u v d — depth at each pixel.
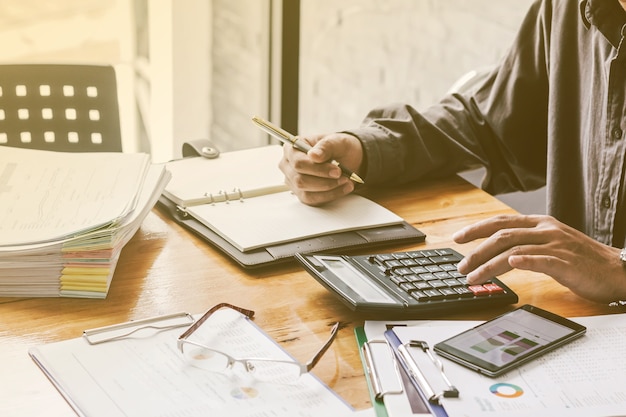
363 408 0.71
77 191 1.03
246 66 2.50
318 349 0.81
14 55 2.34
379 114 1.38
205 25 2.42
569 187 1.41
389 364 0.76
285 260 0.99
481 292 0.90
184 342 0.79
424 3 2.57
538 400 0.71
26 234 0.91
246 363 0.75
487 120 1.43
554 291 0.95
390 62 2.73
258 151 1.34
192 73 2.47
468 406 0.69
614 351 0.80
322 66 2.77
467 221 1.15
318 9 2.69
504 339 0.80
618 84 1.24
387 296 0.88
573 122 1.39
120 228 0.93
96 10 2.36
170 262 1.00
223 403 0.70
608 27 1.22
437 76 2.59
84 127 1.44
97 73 1.43
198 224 1.09
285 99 2.51
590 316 0.88
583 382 0.74
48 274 0.90
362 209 1.14
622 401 0.71
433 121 1.39
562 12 1.38
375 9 2.70
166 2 2.38
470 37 2.46
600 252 0.95
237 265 0.99
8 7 2.29
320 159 1.12
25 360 0.77
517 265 0.90
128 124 2.48
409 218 1.15
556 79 1.39
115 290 0.92
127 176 1.08
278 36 2.43
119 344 0.80
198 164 1.26
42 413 0.69
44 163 1.11
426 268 0.96
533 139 1.46
